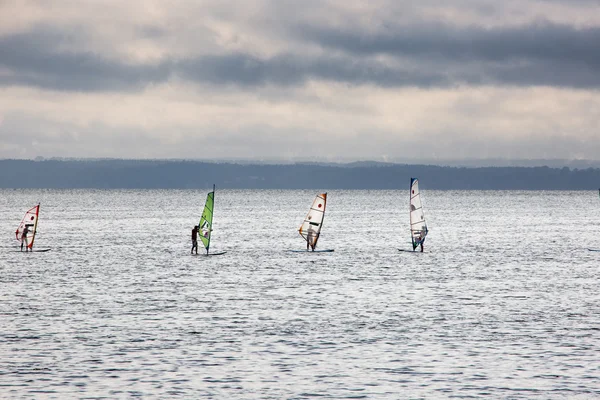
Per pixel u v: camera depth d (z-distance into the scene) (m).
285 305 185.75
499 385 117.69
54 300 191.62
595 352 136.75
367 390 115.38
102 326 157.88
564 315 172.12
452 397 112.38
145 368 125.94
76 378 120.25
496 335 150.12
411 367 127.12
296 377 121.56
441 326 159.00
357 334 150.88
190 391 114.56
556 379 120.56
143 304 186.25
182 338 146.88
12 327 156.12
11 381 118.50
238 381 119.38
